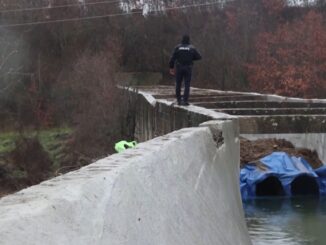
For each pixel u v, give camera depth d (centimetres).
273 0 5481
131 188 447
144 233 427
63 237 316
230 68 5225
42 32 5419
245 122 1479
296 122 1493
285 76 4588
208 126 865
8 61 5041
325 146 1486
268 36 5009
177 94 1672
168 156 592
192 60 1650
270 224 1138
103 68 4244
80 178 403
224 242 636
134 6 6081
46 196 341
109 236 369
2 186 3145
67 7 5675
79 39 5553
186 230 526
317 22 4947
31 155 3516
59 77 4847
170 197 532
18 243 277
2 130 4434
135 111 3462
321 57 4606
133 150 564
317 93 4450
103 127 3756
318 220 1156
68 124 4472
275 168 1409
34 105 4678
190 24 5850
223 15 5712
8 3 5591
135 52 5931
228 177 870
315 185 1455
